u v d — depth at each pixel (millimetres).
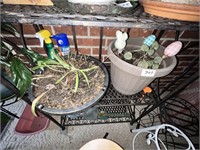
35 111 659
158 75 556
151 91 831
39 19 497
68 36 850
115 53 652
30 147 1019
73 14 510
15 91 594
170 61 611
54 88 636
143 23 521
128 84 677
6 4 546
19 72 583
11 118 1122
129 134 1116
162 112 894
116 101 823
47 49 720
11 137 1055
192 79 625
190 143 670
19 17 489
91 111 1026
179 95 1170
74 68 674
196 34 863
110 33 840
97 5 488
